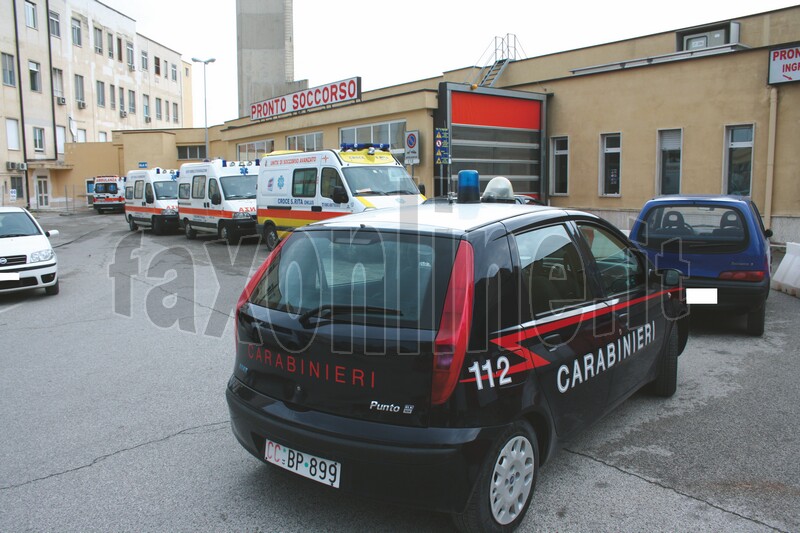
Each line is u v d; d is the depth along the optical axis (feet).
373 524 10.94
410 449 9.25
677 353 16.98
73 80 149.79
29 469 13.25
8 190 125.90
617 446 13.85
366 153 44.86
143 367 20.66
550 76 75.56
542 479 12.39
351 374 9.86
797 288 30.19
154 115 193.88
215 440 14.67
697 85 53.93
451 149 59.67
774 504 11.33
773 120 49.19
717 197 24.40
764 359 20.35
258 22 121.19
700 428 14.76
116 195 127.44
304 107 80.02
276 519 11.18
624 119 59.36
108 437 14.89
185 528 10.93
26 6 131.54
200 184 62.75
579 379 11.87
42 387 18.69
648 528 10.62
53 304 32.60
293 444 10.28
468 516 9.69
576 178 63.98
